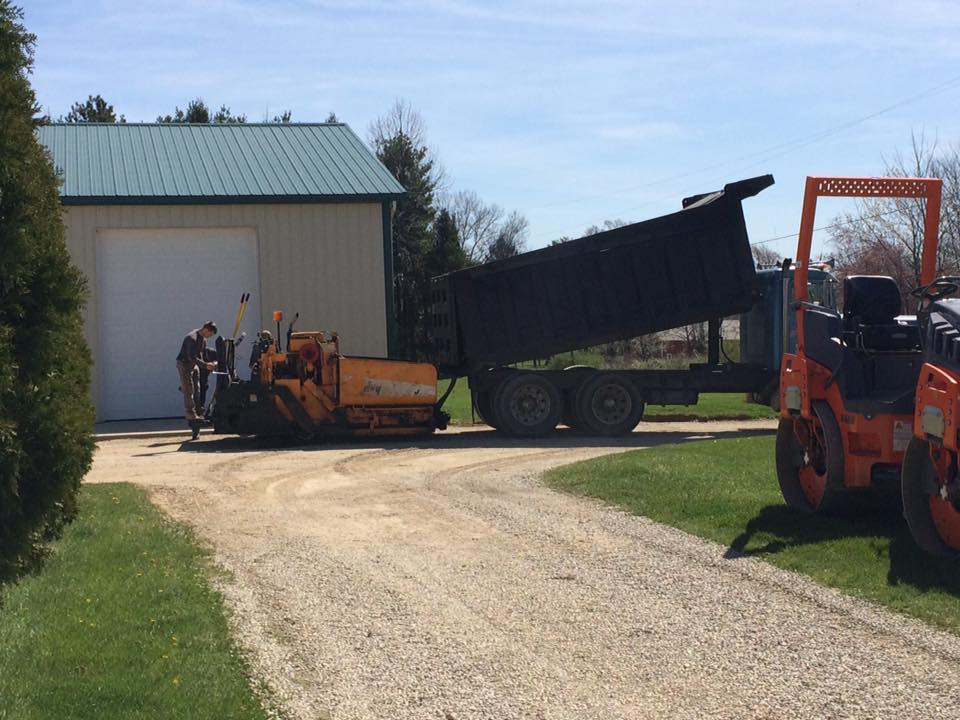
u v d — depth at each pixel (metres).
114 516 10.66
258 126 28.14
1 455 6.59
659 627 6.91
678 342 31.28
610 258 20.14
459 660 6.38
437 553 9.24
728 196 19.95
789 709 5.47
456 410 25.22
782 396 10.36
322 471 15.03
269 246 23.97
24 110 7.26
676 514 10.32
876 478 9.20
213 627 6.91
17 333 7.07
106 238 23.41
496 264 20.02
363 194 24.09
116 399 23.50
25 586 7.63
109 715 5.23
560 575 8.32
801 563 8.16
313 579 8.36
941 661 6.02
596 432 20.30
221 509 11.78
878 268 30.98
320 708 5.62
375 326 24.44
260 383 18.67
